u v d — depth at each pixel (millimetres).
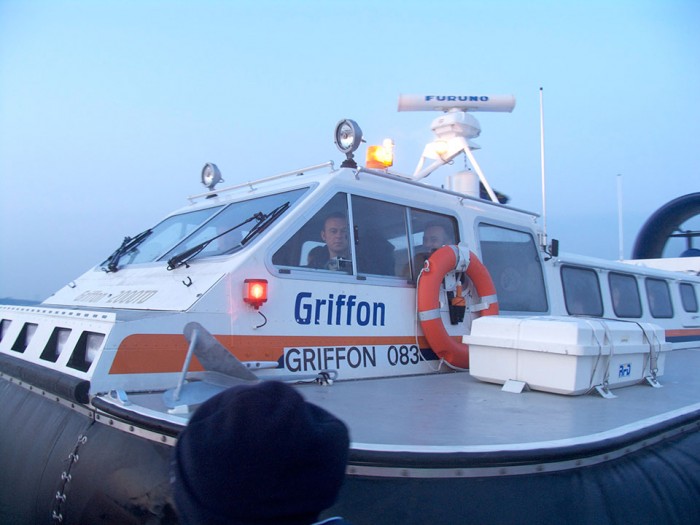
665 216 10703
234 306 3066
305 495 960
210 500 936
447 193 4477
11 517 2797
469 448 2137
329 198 3672
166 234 4426
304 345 3312
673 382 4258
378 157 4488
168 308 3031
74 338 2945
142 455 2246
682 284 8062
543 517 2086
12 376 3332
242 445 938
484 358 3602
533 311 4996
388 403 2918
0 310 4137
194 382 2748
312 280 3408
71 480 2420
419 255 4164
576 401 3209
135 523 2141
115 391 2543
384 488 2062
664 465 2572
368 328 3656
